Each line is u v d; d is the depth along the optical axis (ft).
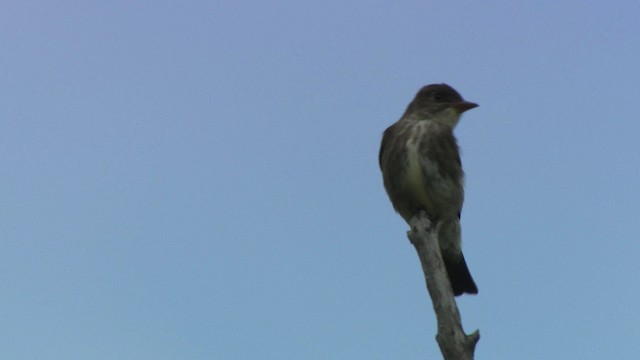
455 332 29.14
